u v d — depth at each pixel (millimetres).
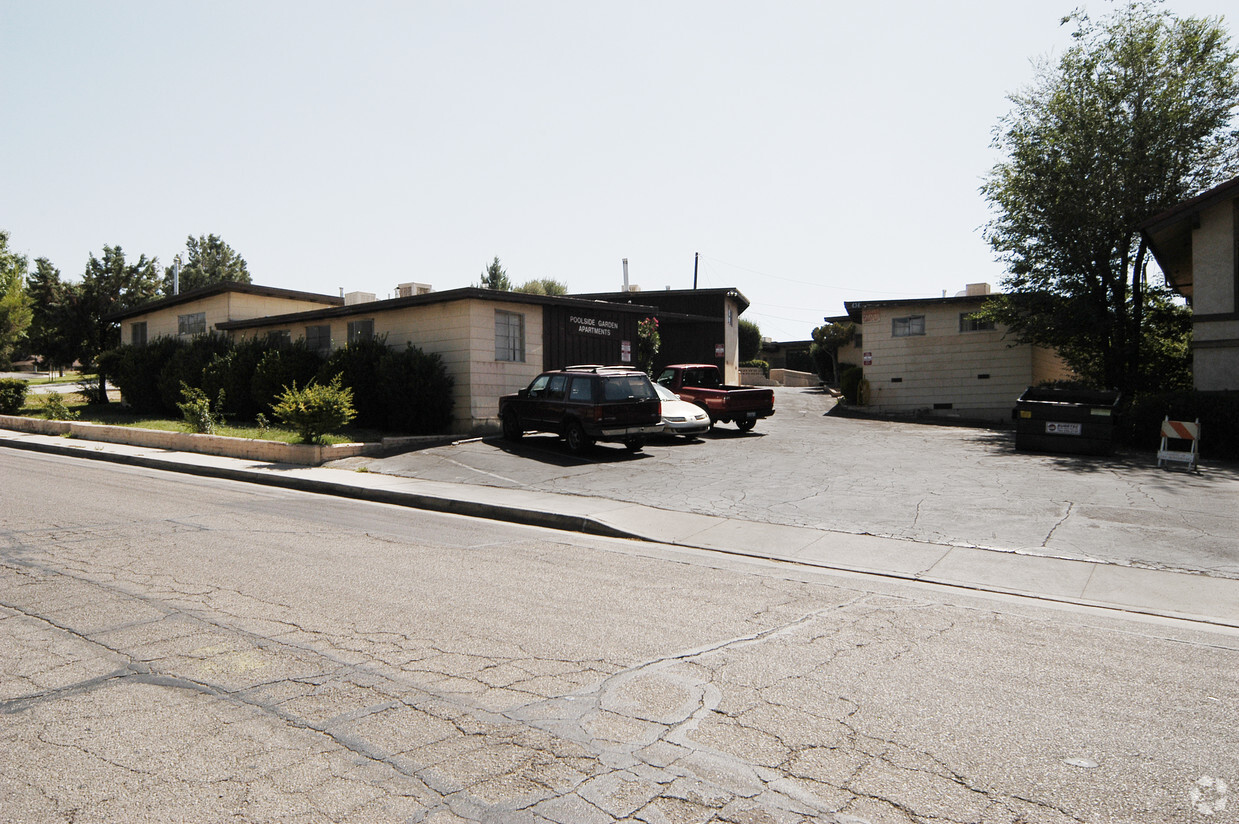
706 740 3693
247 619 5516
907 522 9508
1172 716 4070
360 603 5957
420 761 3451
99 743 3607
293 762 3432
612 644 5090
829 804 3131
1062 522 9352
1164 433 14062
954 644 5230
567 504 10742
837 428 21766
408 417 18188
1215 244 16969
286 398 15945
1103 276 21312
